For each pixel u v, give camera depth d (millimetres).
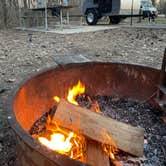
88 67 2232
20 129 1080
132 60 4410
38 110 1815
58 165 901
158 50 5250
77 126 1527
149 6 11578
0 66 4043
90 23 10633
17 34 7836
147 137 1742
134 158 1432
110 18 11195
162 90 1976
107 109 2170
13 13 9586
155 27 9102
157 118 2031
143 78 2207
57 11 9258
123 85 2320
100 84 2336
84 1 10672
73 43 6129
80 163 894
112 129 1514
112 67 2285
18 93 1451
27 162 1106
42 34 7805
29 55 4816
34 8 9289
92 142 1463
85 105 2203
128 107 2207
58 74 2014
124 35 7512
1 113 2393
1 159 1775
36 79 1767
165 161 1479
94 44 6000
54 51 5160
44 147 973
